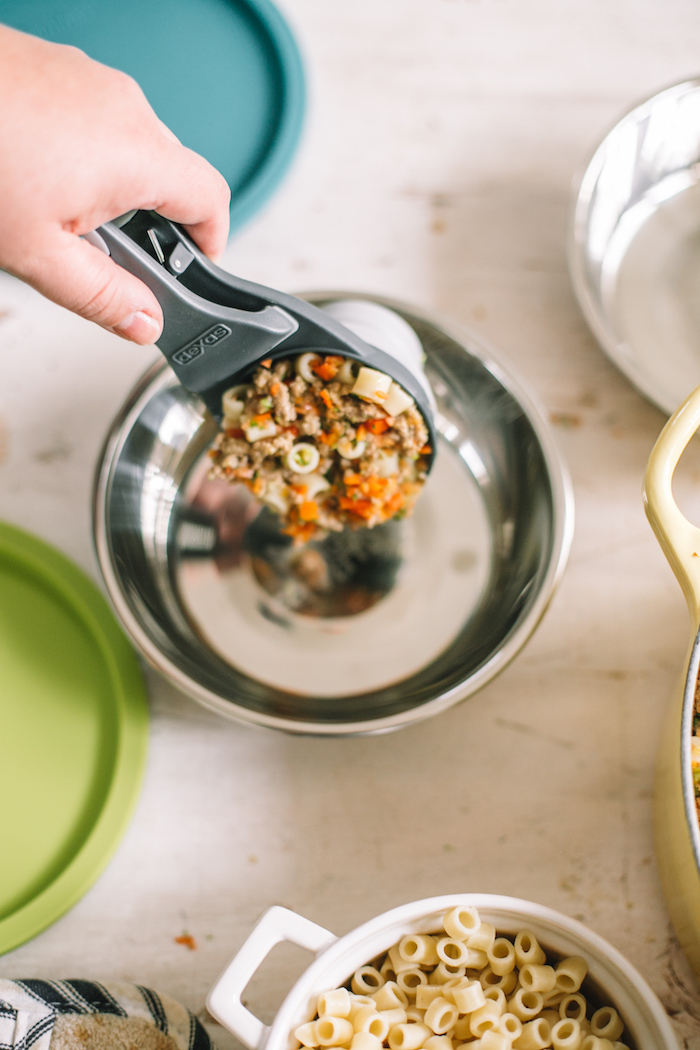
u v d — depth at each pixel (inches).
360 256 25.8
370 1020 19.1
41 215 18.5
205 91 26.3
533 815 22.5
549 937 19.6
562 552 21.7
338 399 21.3
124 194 18.9
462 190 26.0
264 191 25.3
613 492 24.2
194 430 24.4
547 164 26.0
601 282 24.7
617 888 22.0
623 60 26.5
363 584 23.9
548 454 22.7
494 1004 19.3
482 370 23.5
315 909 22.1
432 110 26.5
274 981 21.5
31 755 23.1
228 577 24.1
